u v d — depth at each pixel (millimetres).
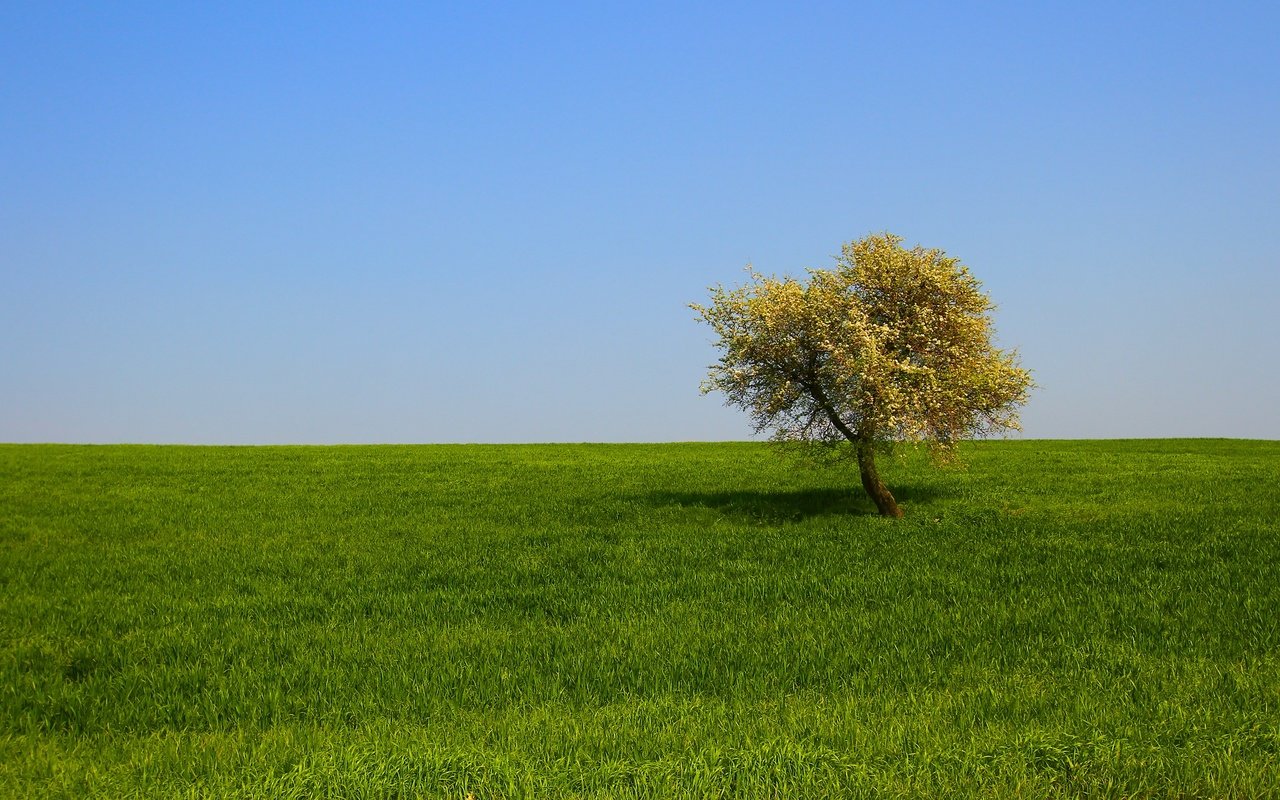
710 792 8766
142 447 60531
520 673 13242
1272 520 28062
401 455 56250
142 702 12516
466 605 18516
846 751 9641
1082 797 8641
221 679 13344
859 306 27031
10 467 45438
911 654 14008
